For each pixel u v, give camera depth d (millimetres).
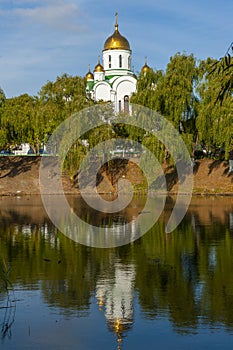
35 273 16703
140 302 13602
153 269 17250
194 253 19891
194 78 49094
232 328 11664
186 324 11906
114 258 19125
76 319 12344
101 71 81125
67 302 13641
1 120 51125
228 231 25312
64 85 56969
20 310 13031
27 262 18359
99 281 15680
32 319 12383
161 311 12852
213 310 12867
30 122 51594
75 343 10891
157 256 19469
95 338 11172
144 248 21203
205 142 48938
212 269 17141
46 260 18641
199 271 16875
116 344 10844
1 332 11555
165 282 15523
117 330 11570
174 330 11555
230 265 17656
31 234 24969
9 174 51938
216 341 10938
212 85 44844
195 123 48375
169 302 13516
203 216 31734
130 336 11242
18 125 51406
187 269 17141
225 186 48688
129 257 19328
